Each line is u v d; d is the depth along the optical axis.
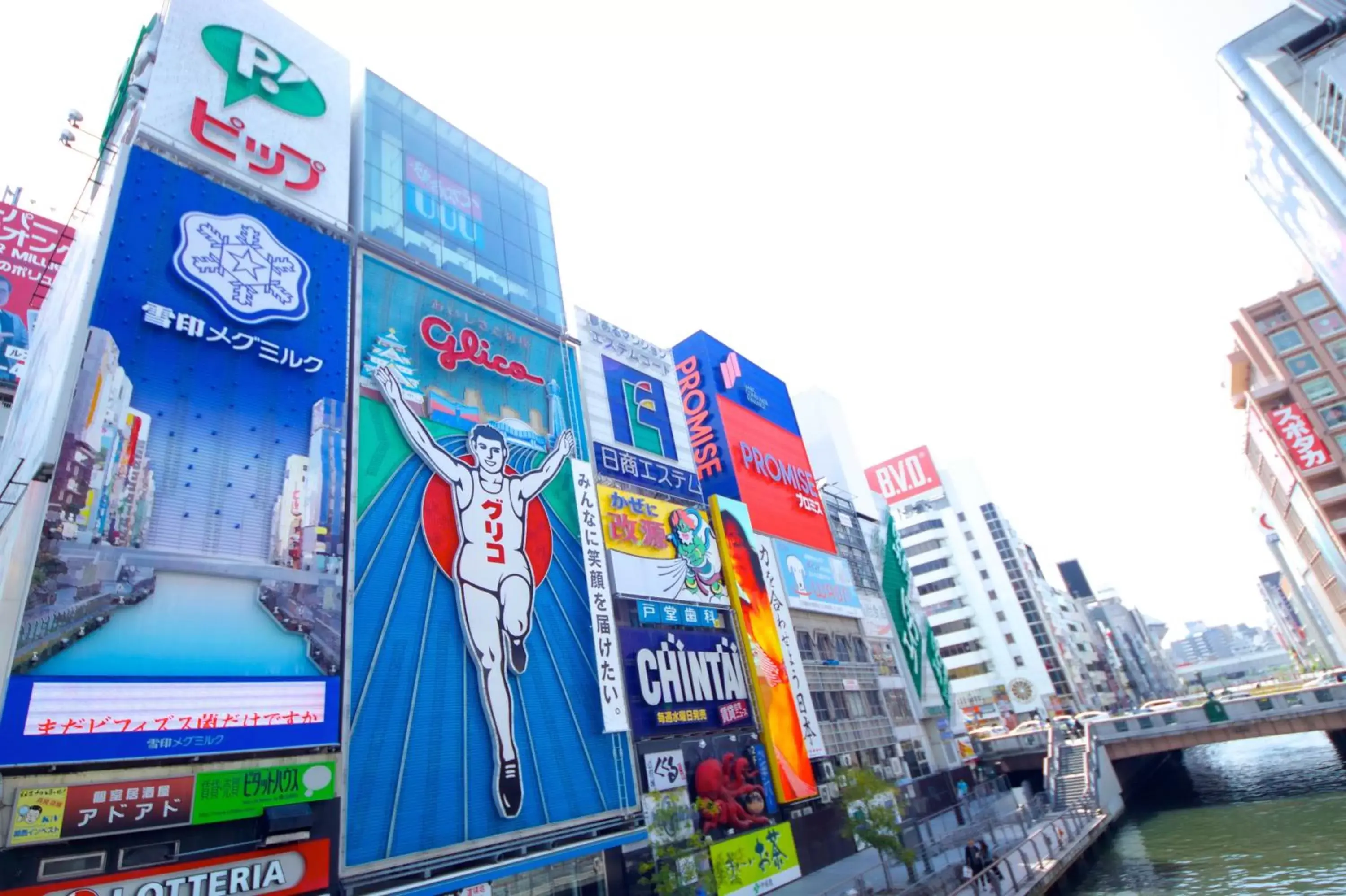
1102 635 184.25
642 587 41.16
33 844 17.47
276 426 27.39
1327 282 83.94
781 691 45.97
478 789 27.72
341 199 35.59
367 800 24.36
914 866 39.31
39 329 31.95
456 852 25.88
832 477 82.25
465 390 36.66
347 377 31.19
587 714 33.56
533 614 33.44
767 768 42.25
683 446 51.97
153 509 22.97
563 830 29.70
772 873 38.25
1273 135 76.38
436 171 42.84
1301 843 44.44
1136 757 77.00
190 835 20.14
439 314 37.75
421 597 29.42
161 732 20.38
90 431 22.28
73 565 20.61
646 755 35.50
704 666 42.06
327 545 26.95
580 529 38.22
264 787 21.84
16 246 39.19
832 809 45.66
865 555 72.62
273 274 30.34
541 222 48.81
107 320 24.12
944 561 134.00
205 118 31.25
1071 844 45.44
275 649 23.95
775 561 55.53
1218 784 80.62
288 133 34.62
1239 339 110.81
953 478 141.62
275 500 26.17
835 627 59.16
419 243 38.97
